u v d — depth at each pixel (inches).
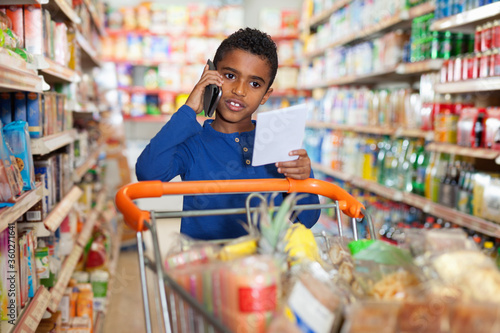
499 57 99.8
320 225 202.7
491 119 104.6
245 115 62.0
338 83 210.8
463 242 39.0
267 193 62.8
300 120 53.6
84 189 138.0
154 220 43.8
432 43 126.7
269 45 61.0
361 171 173.9
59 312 89.2
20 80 62.4
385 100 160.2
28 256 73.0
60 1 92.0
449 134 120.3
